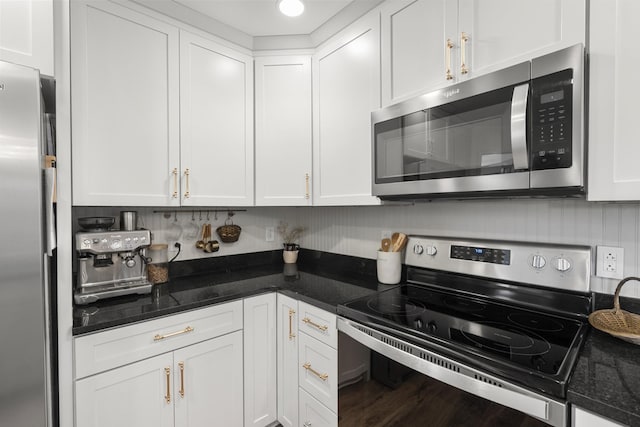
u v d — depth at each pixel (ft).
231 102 5.90
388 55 4.70
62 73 3.69
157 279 5.71
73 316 4.10
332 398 4.46
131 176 4.80
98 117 4.50
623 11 2.70
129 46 4.77
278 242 7.98
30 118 2.96
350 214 6.86
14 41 3.26
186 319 4.66
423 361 3.23
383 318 3.83
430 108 4.00
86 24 4.39
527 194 3.52
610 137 2.77
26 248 2.96
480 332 3.39
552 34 3.13
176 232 6.35
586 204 3.83
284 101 6.13
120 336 4.10
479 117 3.54
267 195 6.19
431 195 4.18
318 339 4.72
